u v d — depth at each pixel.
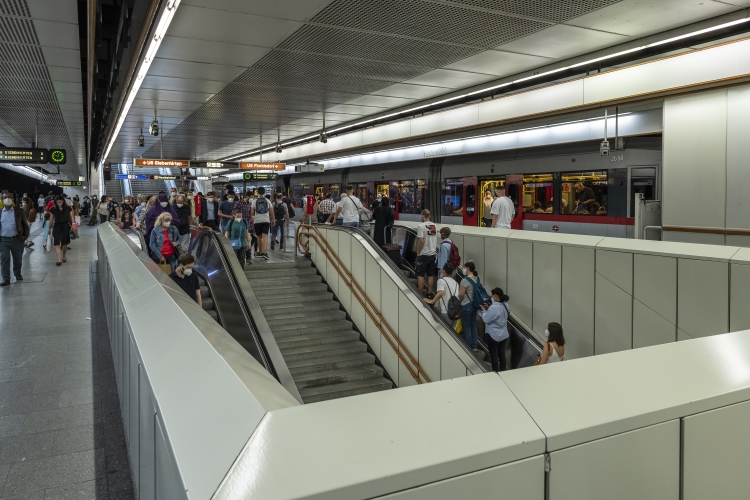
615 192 11.88
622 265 6.83
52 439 3.78
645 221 10.61
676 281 6.14
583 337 7.45
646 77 9.76
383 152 20.53
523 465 1.36
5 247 10.23
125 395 3.43
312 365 8.77
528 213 13.92
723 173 9.17
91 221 32.59
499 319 7.60
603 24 7.98
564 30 8.28
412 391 1.61
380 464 1.22
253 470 1.17
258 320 7.55
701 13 7.55
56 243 13.15
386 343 8.95
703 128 9.44
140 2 7.77
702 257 5.84
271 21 7.82
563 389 1.67
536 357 7.88
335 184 23.47
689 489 1.65
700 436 1.66
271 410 1.41
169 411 1.62
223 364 1.76
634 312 6.71
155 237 8.59
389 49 9.24
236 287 8.12
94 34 8.16
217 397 1.57
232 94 13.05
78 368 5.34
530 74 10.76
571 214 12.82
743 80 8.50
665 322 6.29
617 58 10.41
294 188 27.66
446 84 11.98
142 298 3.33
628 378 1.78
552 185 13.29
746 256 5.53
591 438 1.46
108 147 25.69
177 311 2.66
